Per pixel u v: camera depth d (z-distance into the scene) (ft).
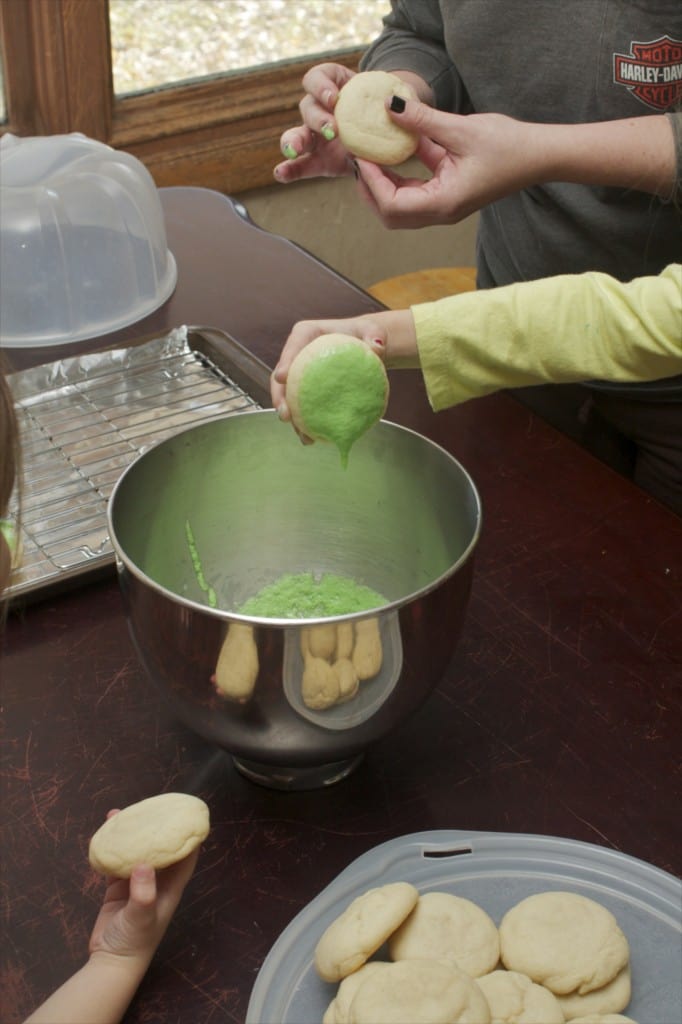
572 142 3.26
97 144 4.51
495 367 3.13
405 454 2.81
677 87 3.67
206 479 2.91
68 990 2.07
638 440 4.33
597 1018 2.02
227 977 2.20
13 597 2.99
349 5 7.72
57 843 2.45
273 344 4.24
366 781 2.61
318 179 7.88
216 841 2.47
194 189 5.57
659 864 2.41
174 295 4.58
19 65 6.51
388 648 2.25
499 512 3.43
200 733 2.43
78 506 3.34
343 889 2.29
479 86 4.08
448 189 3.31
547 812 2.53
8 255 4.16
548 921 2.18
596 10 3.64
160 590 2.21
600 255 4.10
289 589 3.03
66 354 4.19
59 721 2.76
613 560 3.25
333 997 2.11
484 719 2.76
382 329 3.05
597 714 2.77
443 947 2.14
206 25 7.16
